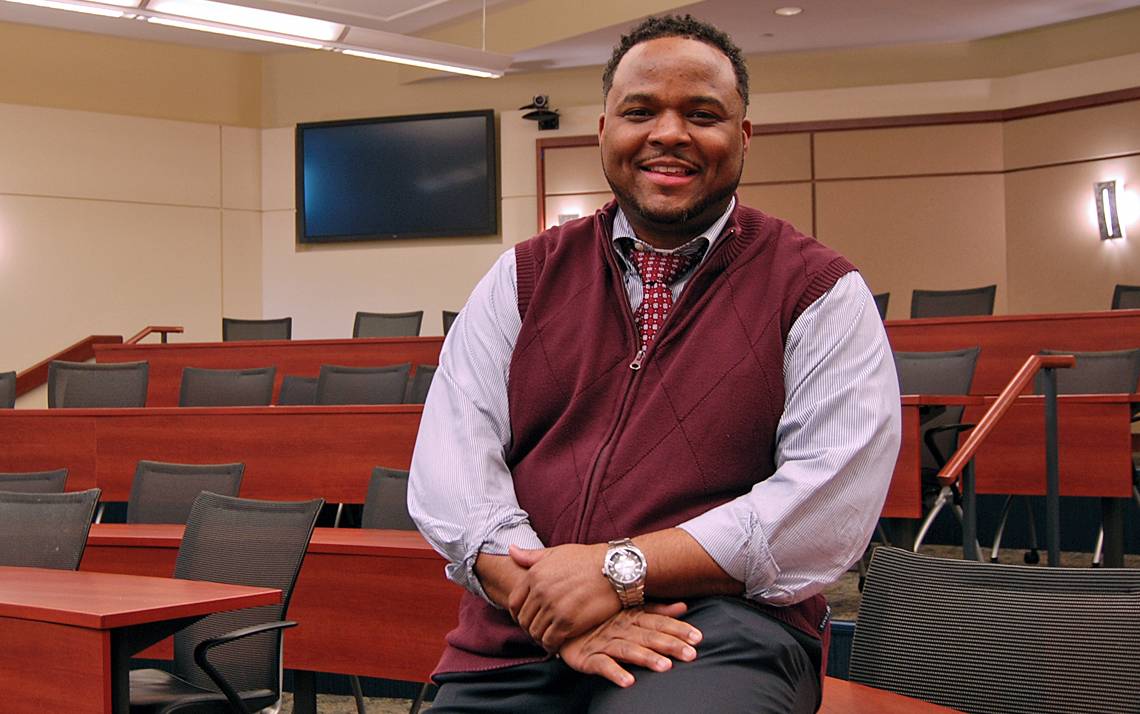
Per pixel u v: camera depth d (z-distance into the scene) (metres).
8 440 5.14
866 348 1.28
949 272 8.88
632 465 1.27
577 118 9.54
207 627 2.83
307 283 10.11
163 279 9.79
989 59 8.84
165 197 9.81
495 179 9.63
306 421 4.65
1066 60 8.52
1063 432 4.04
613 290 1.37
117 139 9.65
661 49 1.34
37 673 2.24
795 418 1.26
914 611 1.53
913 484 3.58
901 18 8.21
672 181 1.32
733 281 1.32
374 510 3.57
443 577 3.07
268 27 6.56
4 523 3.21
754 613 1.20
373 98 10.02
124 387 5.70
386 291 9.94
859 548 1.24
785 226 1.38
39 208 9.34
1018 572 1.48
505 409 1.39
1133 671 1.36
